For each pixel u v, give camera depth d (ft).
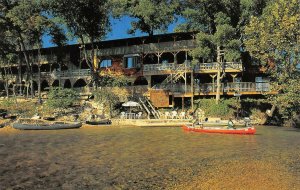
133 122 172.45
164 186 57.00
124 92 203.41
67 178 63.00
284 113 168.96
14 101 207.51
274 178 61.31
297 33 135.44
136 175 64.69
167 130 149.48
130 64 222.69
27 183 59.72
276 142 110.42
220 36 169.37
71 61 248.93
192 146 101.24
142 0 203.00
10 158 82.58
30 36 227.61
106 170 69.15
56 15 207.92
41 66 271.49
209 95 198.18
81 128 158.20
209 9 185.68
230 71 194.90
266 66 180.55
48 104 192.75
